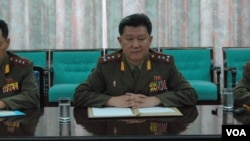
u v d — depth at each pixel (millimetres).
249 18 4742
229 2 4723
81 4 4676
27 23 4660
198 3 4734
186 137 1311
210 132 1367
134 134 1336
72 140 1306
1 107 1833
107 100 1877
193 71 4391
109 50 4398
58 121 1590
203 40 4773
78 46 4727
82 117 1660
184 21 4750
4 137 1310
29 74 2045
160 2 4711
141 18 1933
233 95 1861
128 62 2031
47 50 4445
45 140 1306
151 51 2098
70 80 4320
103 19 4727
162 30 4754
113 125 1487
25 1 4633
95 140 1305
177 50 4430
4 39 2010
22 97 1908
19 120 1611
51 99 3875
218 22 4754
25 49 4668
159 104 1874
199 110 1810
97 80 2051
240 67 4371
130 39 1932
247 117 1636
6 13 4625
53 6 4660
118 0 4695
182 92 1957
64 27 4691
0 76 2018
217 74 4133
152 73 2031
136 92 2020
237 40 4762
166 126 1466
